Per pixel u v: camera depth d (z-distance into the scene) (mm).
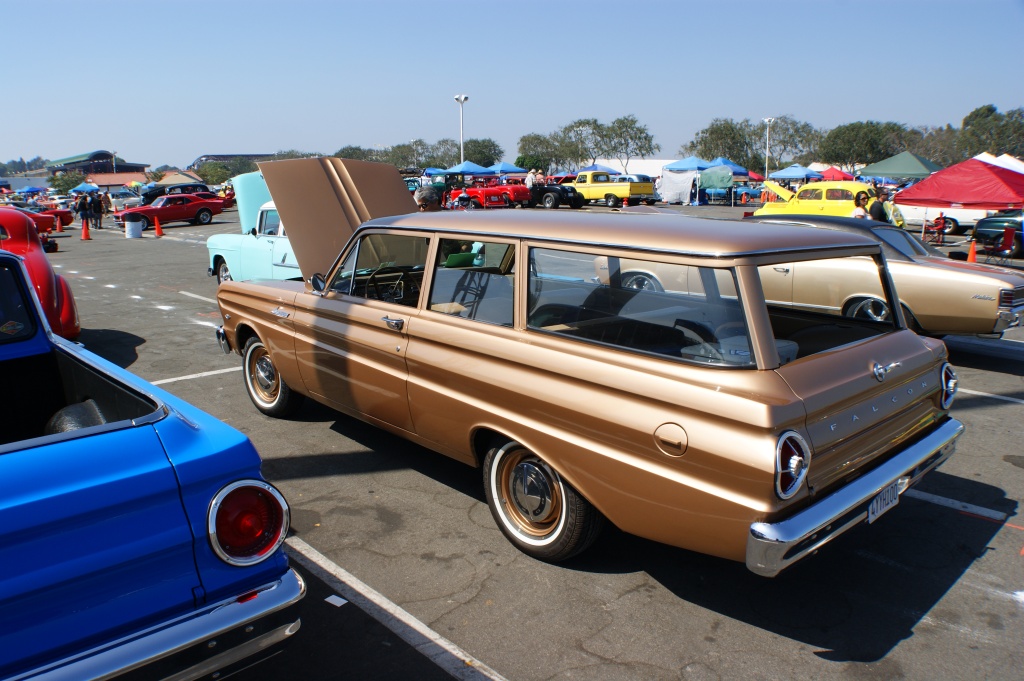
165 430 2197
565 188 34812
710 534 2885
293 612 2271
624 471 3109
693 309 3018
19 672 1841
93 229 32031
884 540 3996
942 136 53031
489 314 3783
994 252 15977
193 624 2055
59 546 1894
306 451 5195
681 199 40594
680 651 3031
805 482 2811
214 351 8445
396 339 4227
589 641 3094
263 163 6262
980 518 4254
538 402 3410
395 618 3250
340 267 4816
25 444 1997
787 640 3109
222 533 2152
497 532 4043
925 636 3143
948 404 3812
